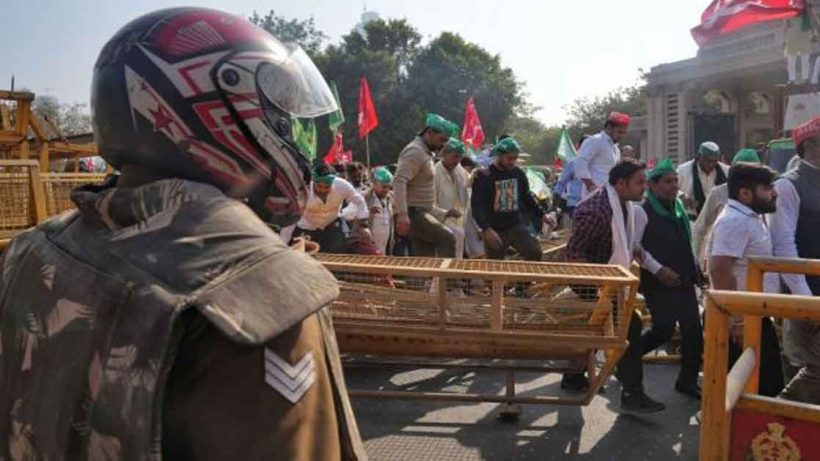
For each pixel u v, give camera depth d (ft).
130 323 2.97
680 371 16.30
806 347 10.74
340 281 13.19
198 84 3.51
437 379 16.96
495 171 21.42
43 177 18.08
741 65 72.02
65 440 3.06
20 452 3.30
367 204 28.35
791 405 6.78
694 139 54.95
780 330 13.65
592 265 13.46
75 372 3.10
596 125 162.81
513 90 163.32
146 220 3.30
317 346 3.34
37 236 3.87
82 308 3.18
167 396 2.93
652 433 13.70
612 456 12.67
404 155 20.61
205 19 3.68
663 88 82.89
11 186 16.53
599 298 12.26
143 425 2.82
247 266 3.05
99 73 3.62
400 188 20.44
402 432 13.71
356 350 13.58
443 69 157.69
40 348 3.30
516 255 22.38
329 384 3.41
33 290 3.49
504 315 12.64
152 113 3.49
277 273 3.08
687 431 13.80
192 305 2.87
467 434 13.65
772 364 11.99
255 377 2.97
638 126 93.81
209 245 3.12
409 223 20.59
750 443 7.03
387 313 12.85
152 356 2.86
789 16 26.91
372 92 153.99
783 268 9.25
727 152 55.31
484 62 165.68
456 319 12.60
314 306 3.06
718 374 6.77
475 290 13.24
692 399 15.66
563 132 53.72
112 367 2.96
